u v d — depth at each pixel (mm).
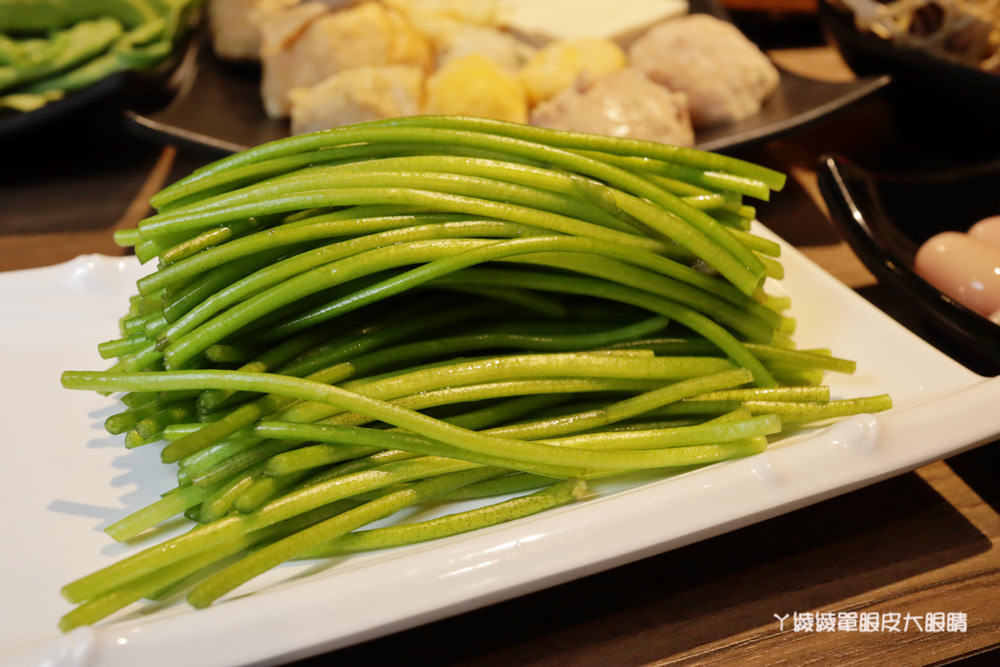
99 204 324
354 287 218
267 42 335
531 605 212
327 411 211
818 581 215
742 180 229
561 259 219
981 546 220
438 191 216
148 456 225
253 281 210
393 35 338
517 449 209
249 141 325
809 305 252
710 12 383
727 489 206
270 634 172
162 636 170
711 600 212
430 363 227
